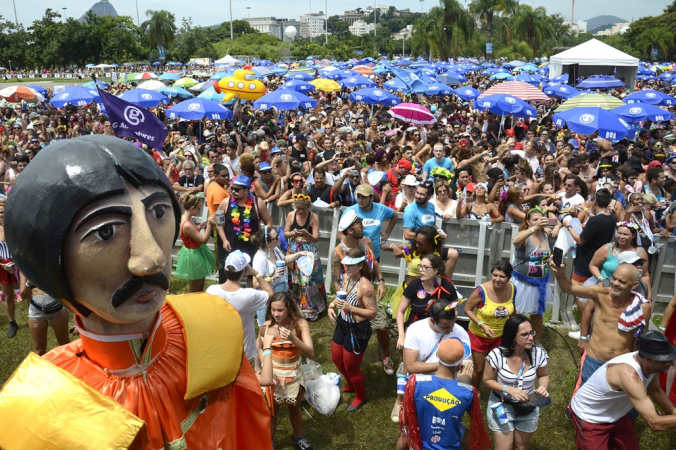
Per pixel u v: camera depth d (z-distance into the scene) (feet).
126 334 7.09
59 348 7.51
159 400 7.27
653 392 13.84
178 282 28.81
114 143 6.67
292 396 15.88
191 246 23.65
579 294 16.40
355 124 61.62
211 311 8.18
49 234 6.06
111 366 7.11
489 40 224.94
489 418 14.80
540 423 18.15
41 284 6.43
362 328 18.13
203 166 39.96
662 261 24.94
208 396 7.78
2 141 55.36
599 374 13.82
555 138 52.75
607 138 41.09
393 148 35.78
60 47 258.57
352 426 18.01
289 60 289.94
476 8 220.02
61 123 73.26
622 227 19.86
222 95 63.67
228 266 16.93
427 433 12.98
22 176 6.39
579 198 27.84
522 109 54.39
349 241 20.18
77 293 6.42
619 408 13.83
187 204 23.09
